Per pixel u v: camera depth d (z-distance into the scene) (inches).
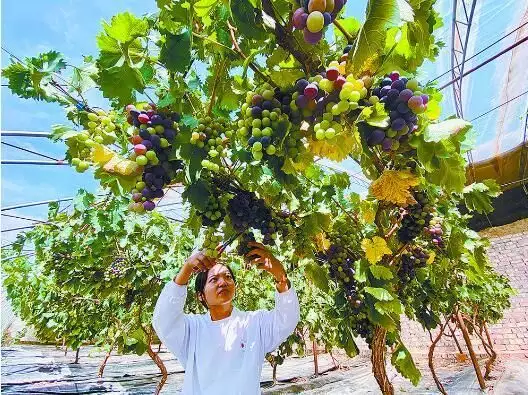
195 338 78.7
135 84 50.6
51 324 385.1
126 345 209.9
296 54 51.8
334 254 94.8
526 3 176.1
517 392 273.1
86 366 522.9
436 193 90.7
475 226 444.8
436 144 49.4
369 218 84.8
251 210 70.1
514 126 295.9
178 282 75.4
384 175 56.4
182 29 54.0
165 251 196.9
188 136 54.2
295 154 51.7
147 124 53.1
